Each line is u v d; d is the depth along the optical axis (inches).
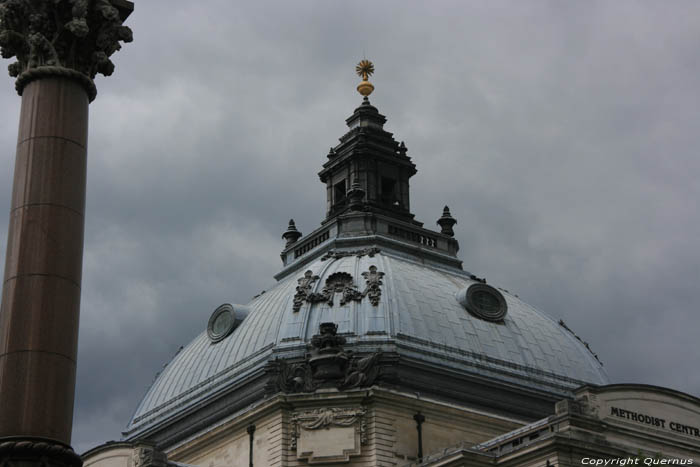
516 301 4901.6
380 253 4768.7
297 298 4468.5
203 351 4731.8
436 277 4746.6
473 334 4458.7
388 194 5413.4
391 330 4264.3
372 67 5718.5
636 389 3764.8
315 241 5152.6
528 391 4416.8
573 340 4830.2
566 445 3486.7
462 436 4156.0
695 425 3843.5
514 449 3577.8
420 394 4165.8
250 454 4101.9
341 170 5428.2
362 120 5511.8
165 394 4712.1
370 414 4033.0
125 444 4035.4
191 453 4340.6
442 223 5310.0
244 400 4298.7
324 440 4015.8
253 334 4503.0
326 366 4124.0
